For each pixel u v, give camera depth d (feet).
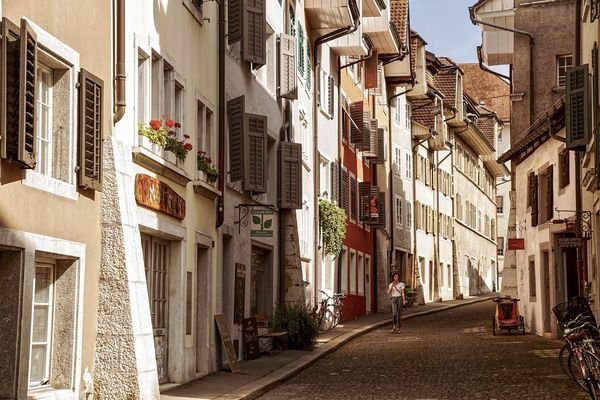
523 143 110.01
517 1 122.83
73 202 44.88
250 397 56.03
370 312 154.92
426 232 196.65
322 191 123.44
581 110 76.69
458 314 151.64
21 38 38.14
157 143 55.01
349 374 70.49
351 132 142.51
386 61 164.04
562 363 59.67
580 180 87.61
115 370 47.91
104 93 48.83
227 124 75.05
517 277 122.01
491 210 276.82
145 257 56.80
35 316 44.06
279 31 95.25
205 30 68.69
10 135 37.73
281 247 93.66
